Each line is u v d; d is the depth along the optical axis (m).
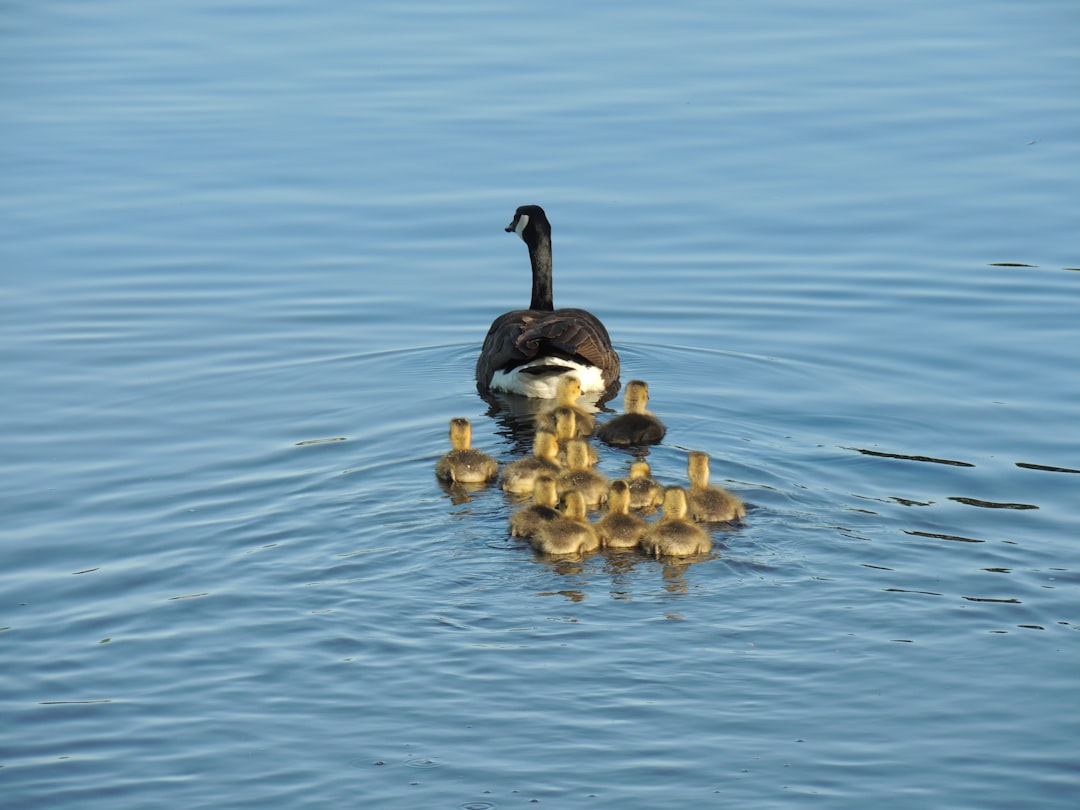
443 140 30.06
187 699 12.02
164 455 17.42
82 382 19.92
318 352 21.23
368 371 20.66
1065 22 38.00
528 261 24.91
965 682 12.20
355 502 15.91
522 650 12.65
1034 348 20.52
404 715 11.77
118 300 22.94
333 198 27.34
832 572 14.09
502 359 19.75
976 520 15.24
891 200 26.30
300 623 13.16
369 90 33.25
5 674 12.41
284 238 25.56
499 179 27.98
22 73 35.28
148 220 26.30
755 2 40.56
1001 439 17.58
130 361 20.70
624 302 22.94
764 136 29.70
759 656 12.57
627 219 26.02
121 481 16.61
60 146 30.16
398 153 29.45
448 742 11.42
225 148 29.92
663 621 13.12
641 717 11.71
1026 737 11.45
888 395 19.14
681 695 12.01
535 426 18.89
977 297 22.38
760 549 14.59
